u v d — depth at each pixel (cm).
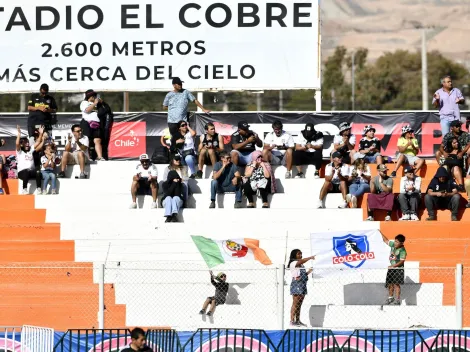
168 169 6456
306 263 5616
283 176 6669
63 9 7319
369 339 4812
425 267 5269
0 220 6362
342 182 6334
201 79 7288
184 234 6188
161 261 5575
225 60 7275
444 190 6175
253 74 7275
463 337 4794
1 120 7262
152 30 7306
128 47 7306
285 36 7269
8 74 7331
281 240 6119
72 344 4766
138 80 7306
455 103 6756
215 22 7275
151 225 6222
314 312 5469
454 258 5919
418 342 4803
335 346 4816
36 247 6091
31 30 7325
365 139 6744
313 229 6197
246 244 5597
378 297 5569
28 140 6800
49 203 6462
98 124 6894
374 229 5547
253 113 7175
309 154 6688
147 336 4806
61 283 5719
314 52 7250
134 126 7238
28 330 4775
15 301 5588
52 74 7331
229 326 5466
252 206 6338
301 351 4812
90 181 6675
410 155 6681
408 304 5581
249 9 7262
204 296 5578
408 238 6091
